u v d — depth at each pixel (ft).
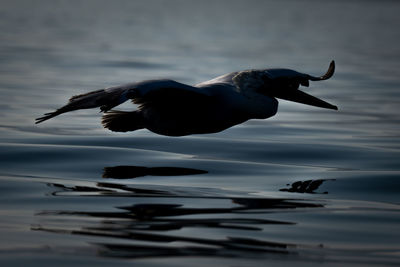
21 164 98.37
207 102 89.45
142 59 250.57
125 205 77.82
